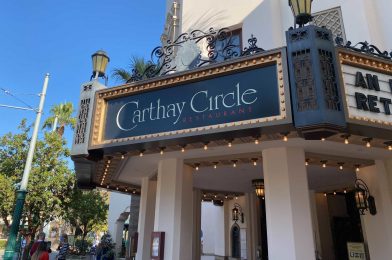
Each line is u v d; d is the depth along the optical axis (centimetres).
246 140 605
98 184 1031
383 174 754
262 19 863
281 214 660
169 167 797
